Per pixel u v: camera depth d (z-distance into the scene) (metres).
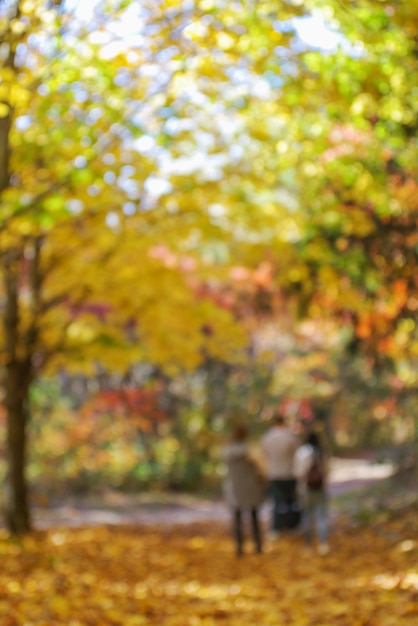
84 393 29.34
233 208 13.93
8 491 15.93
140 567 13.21
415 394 18.94
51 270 15.55
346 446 34.19
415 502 15.19
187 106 12.01
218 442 29.72
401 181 13.02
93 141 11.17
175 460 29.23
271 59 10.76
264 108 12.25
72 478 27.36
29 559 12.26
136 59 10.97
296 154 12.84
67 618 8.29
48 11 9.96
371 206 13.73
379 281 13.91
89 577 11.45
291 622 8.48
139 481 28.59
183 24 10.45
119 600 9.69
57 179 11.59
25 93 9.93
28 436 27.59
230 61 11.05
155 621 8.72
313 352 27.92
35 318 15.60
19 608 8.45
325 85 11.02
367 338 15.66
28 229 13.09
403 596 8.84
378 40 9.92
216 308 16.58
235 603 9.92
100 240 14.31
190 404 29.95
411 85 10.82
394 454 17.48
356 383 24.94
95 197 12.28
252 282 16.81
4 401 15.98
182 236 14.16
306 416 27.00
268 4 10.07
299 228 13.87
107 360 15.77
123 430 28.70
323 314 15.56
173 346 16.14
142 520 22.44
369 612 8.34
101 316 17.39
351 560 12.65
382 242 13.84
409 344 15.81
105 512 24.02
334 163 12.25
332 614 8.50
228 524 20.14
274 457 16.84
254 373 30.58
